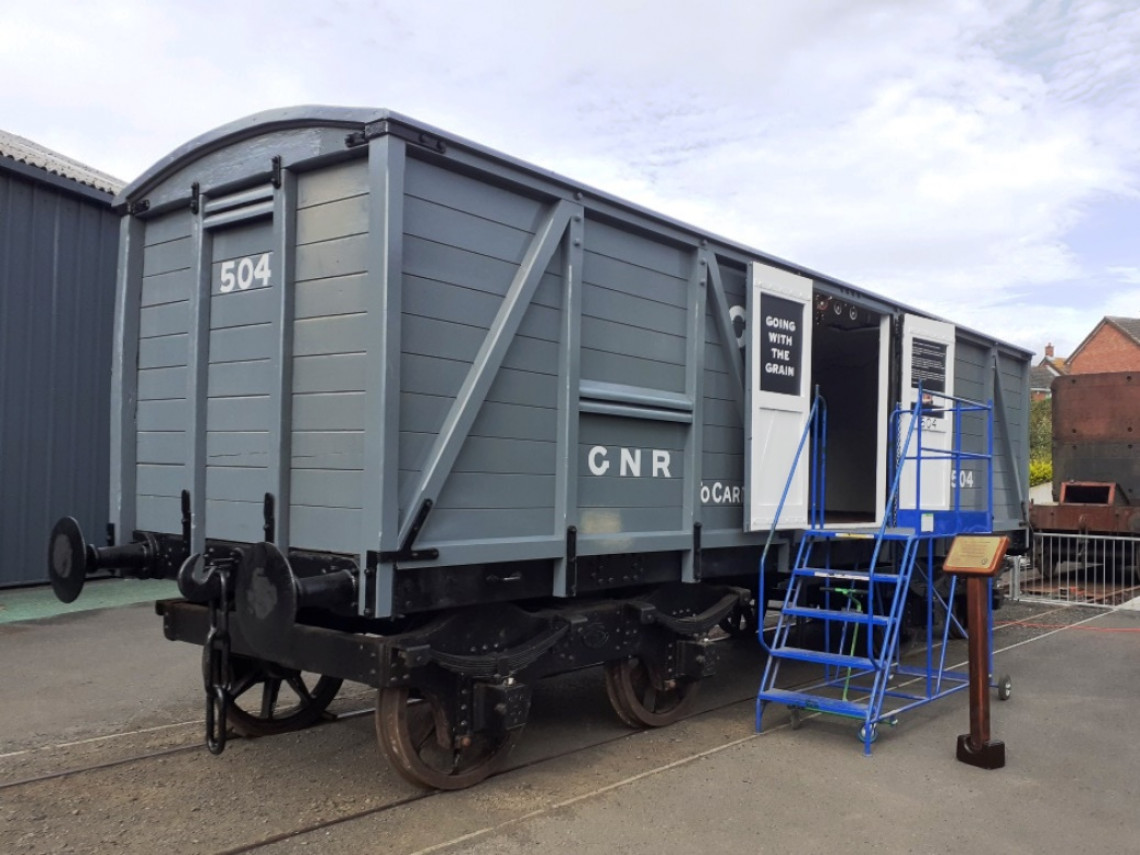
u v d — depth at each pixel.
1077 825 4.13
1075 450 15.19
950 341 8.16
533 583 4.59
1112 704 6.41
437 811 4.18
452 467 4.11
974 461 9.08
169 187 4.93
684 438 5.62
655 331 5.41
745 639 8.77
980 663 5.01
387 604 3.78
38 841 3.83
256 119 4.32
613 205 5.00
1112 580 12.95
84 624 8.68
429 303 4.05
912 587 7.59
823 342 9.52
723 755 5.09
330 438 4.06
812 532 6.34
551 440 4.69
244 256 4.54
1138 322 48.28
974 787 4.62
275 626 3.73
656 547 5.27
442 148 4.04
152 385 5.08
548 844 3.82
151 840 3.85
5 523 10.13
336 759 4.94
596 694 6.55
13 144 11.60
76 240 10.89
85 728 5.49
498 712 4.32
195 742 5.22
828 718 5.97
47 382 10.55
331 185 4.14
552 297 4.69
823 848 3.83
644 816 4.14
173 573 4.84
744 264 6.11
